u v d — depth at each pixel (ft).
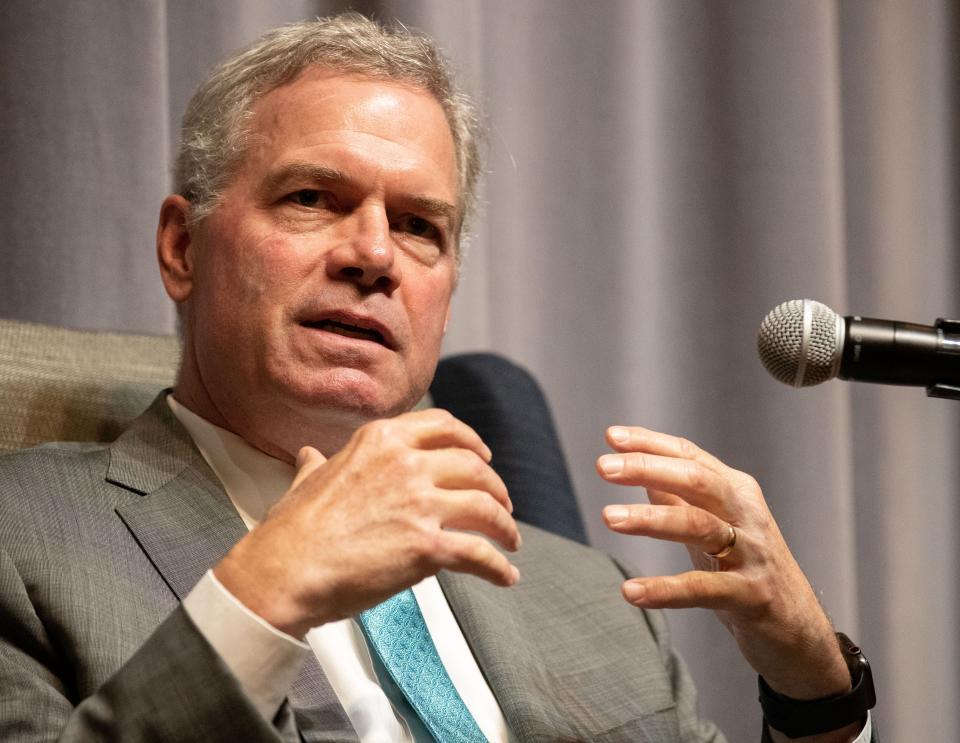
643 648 22.26
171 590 18.03
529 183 35.17
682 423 36.11
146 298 26.96
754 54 36.70
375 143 20.18
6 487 18.62
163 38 27.45
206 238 20.59
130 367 23.79
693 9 37.01
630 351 35.70
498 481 15.70
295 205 19.99
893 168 38.58
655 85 36.70
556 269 35.35
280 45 20.97
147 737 14.42
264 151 20.31
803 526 35.22
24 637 17.01
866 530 38.06
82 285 26.55
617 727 20.42
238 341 19.84
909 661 37.60
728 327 36.35
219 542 18.89
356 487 15.20
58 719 16.28
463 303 32.63
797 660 18.94
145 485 19.42
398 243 20.57
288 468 20.93
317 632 18.84
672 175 36.65
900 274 38.34
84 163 26.58
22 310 26.32
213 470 20.38
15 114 26.35
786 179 36.27
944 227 38.86
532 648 21.11
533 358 35.04
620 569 24.12
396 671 18.95
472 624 20.70
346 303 19.45
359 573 14.73
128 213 26.86
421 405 26.45
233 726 14.38
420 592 20.88
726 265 36.50
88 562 17.88
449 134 21.50
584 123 35.81
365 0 31.22
